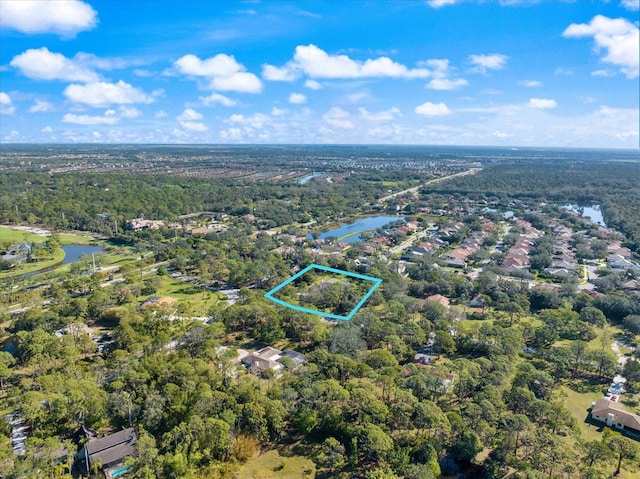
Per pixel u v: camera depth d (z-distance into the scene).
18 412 82.44
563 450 70.38
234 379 92.19
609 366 100.31
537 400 82.12
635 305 132.25
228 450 74.31
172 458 69.12
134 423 81.31
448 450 75.19
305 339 117.94
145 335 112.56
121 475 70.12
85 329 122.75
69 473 70.75
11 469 66.50
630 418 82.25
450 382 93.56
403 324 117.69
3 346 112.00
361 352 104.81
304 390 83.69
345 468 72.62
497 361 96.88
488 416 77.62
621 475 70.25
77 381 87.50
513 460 71.56
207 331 110.62
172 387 85.19
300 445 78.81
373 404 79.50
